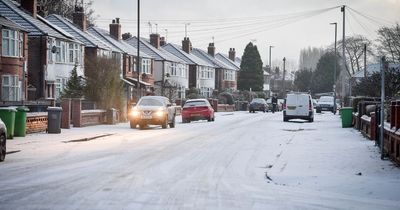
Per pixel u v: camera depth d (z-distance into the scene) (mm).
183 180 13039
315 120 43656
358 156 17562
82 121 33125
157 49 79562
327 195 11336
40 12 57469
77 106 32375
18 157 17359
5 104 29078
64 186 11938
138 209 9617
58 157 17438
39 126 27453
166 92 64562
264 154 18641
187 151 19547
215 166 15664
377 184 12492
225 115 55625
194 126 35125
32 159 16844
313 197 11109
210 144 22250
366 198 11031
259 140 24125
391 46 72188
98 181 12672
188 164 16016
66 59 50312
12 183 12297
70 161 16422
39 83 46562
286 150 19719
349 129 31000
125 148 20484
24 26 46625
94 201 10273
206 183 12656
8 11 47344
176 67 79375
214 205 10133
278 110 74500
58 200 10344
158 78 75438
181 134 27750
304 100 40375
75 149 19953
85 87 37688
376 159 16797
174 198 10727
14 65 41438
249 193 11469
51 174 13711
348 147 20422
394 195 11320
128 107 40375
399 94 33344
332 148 20141
